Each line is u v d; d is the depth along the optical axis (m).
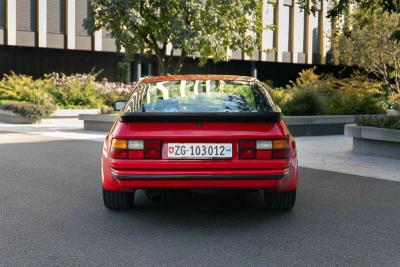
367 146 11.56
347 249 4.73
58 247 4.76
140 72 33.44
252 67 36.69
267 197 6.15
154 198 5.85
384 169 9.51
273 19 35.81
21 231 5.29
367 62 29.30
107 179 5.71
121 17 16.94
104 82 27.39
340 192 7.38
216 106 6.08
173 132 5.27
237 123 5.30
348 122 17.06
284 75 41.66
